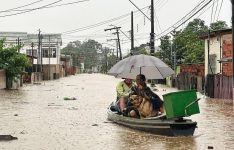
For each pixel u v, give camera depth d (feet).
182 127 43.73
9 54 135.95
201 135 45.57
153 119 45.24
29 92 120.47
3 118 58.95
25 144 39.75
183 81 139.13
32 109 71.92
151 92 49.93
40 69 240.73
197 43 179.11
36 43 302.04
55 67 276.21
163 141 41.70
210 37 115.96
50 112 67.41
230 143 41.11
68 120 57.36
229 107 76.84
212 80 100.07
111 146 39.29
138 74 51.01
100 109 73.15
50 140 42.01
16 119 57.93
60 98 98.27
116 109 56.75
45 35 325.21
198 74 145.07
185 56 182.19
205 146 39.47
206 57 120.16
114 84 187.52
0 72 131.23
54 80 243.19
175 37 192.44
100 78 292.81
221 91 95.55
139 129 48.06
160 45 203.00
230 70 103.76
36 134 45.44
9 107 75.15
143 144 40.22
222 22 174.70
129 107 51.11
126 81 54.75
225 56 106.63
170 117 43.24
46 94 112.16
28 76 192.75
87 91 129.08
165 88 150.92
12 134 45.21
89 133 46.39
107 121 56.24
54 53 303.68
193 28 215.31
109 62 500.33
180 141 41.75
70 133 46.32
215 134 46.37
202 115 64.75
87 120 57.41
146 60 49.32
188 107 43.27
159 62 49.83
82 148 38.27
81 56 566.36
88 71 586.45
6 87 137.59
